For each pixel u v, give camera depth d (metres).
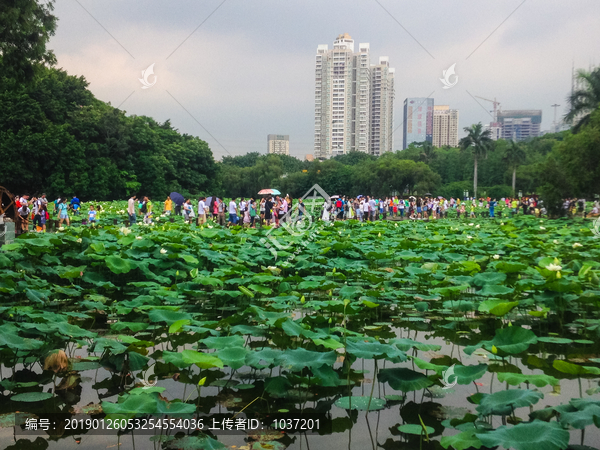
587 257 9.46
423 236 14.62
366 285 8.02
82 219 22.77
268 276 7.14
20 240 7.97
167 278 7.49
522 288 6.19
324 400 3.68
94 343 4.46
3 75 17.03
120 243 9.23
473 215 37.12
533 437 2.46
